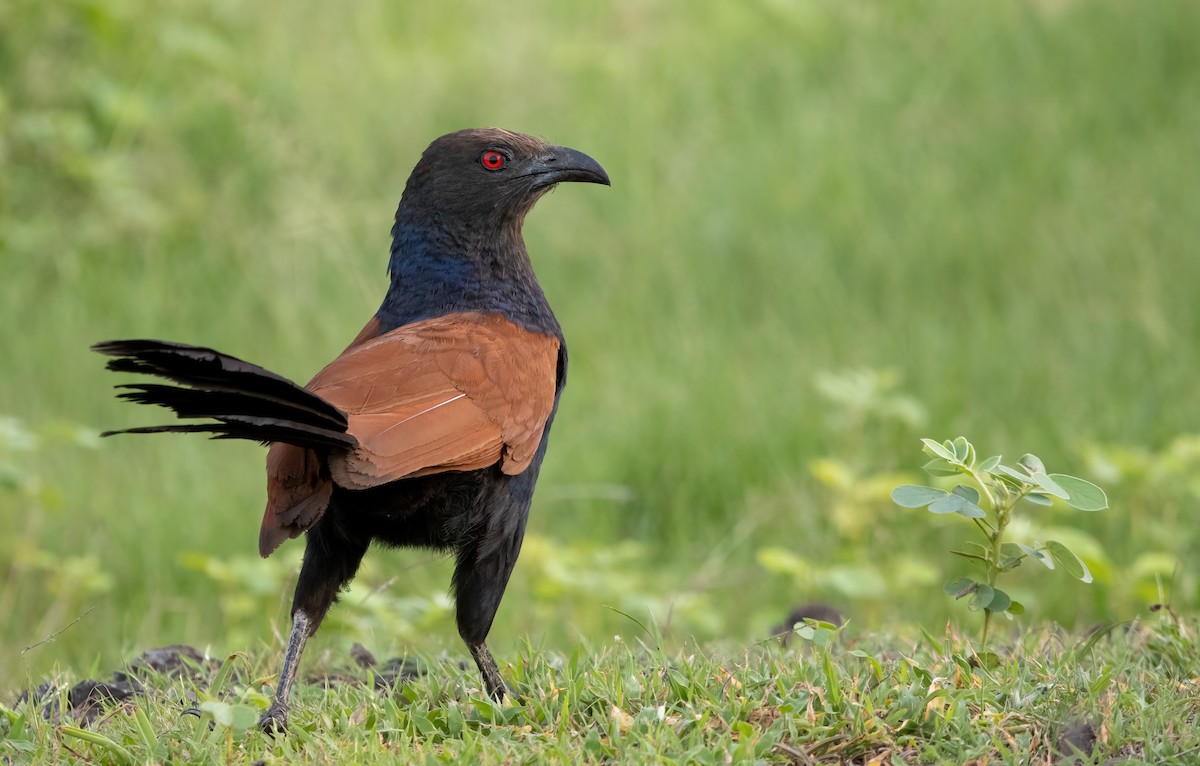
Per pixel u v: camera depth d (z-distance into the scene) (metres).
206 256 15.62
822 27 20.83
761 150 17.86
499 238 6.77
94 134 16.61
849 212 16.62
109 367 5.02
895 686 5.72
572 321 14.88
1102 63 19.47
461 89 18.45
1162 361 13.67
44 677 7.08
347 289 15.14
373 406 5.62
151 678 6.77
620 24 21.16
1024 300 14.98
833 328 14.70
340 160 16.98
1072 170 17.30
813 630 6.11
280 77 18.09
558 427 13.02
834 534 11.13
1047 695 5.61
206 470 12.37
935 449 6.08
